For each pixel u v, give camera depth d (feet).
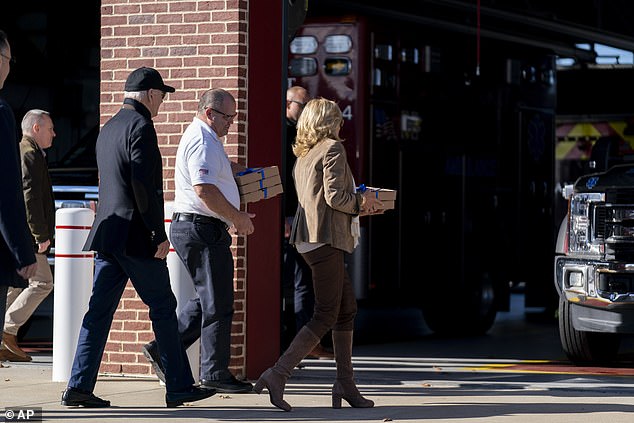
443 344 85.35
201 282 53.72
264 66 61.31
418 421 47.96
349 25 84.17
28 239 42.24
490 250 96.12
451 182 92.07
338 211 49.78
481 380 61.62
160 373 55.57
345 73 84.07
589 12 108.27
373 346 83.51
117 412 49.96
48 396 55.21
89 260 60.70
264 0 61.21
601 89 137.39
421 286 88.48
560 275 67.72
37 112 67.56
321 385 59.67
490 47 98.02
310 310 70.18
